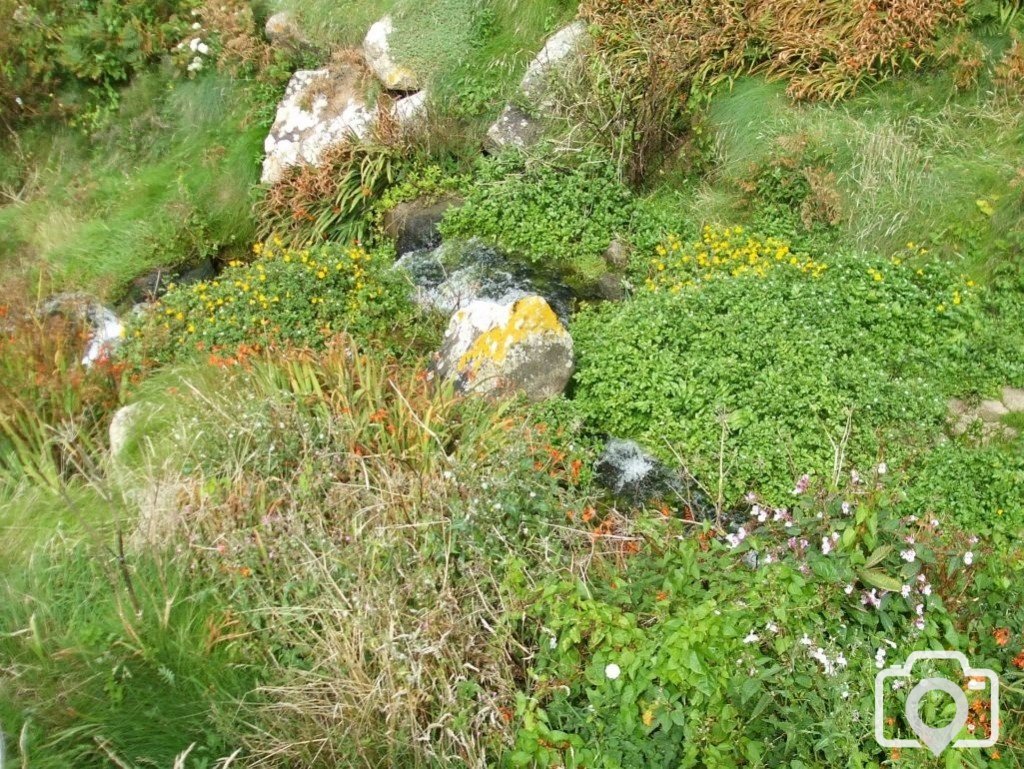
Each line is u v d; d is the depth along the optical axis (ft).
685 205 24.44
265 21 32.53
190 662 13.44
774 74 24.88
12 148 33.14
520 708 12.44
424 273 24.49
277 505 15.30
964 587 13.60
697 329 19.38
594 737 12.12
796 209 22.66
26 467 17.57
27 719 12.25
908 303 19.47
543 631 13.16
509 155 25.62
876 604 12.91
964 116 22.71
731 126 24.43
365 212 26.58
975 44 22.98
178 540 14.87
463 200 25.72
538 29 28.43
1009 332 19.24
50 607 13.99
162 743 12.57
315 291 23.22
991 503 16.26
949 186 21.53
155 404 19.16
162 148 31.89
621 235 23.84
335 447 16.34
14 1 33.37
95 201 30.73
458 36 28.68
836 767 11.50
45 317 24.00
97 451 18.75
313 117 29.66
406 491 15.49
